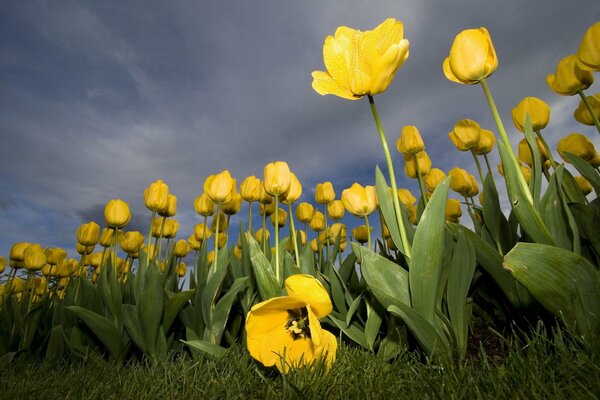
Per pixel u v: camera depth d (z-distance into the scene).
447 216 0.73
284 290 0.56
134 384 0.43
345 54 0.39
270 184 0.55
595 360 0.28
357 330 0.48
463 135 0.58
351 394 0.32
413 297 0.37
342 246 0.96
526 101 0.55
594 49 0.42
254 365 0.42
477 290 0.56
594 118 0.49
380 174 0.41
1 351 0.77
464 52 0.39
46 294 0.89
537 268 0.33
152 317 0.56
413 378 0.35
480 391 0.30
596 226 0.43
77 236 0.86
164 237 0.89
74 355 0.68
